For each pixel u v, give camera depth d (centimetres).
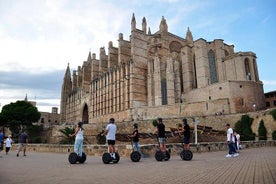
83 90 9725
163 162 1354
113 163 1342
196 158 1580
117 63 8462
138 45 7131
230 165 1148
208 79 6384
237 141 2238
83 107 9656
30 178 833
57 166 1210
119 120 6988
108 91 7881
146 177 834
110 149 1356
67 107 11169
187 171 964
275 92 6862
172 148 1919
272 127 4122
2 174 933
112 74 7794
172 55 7150
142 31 7338
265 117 4250
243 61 6025
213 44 6838
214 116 4772
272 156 1612
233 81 5172
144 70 7088
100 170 1038
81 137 1384
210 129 4300
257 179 739
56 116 13300
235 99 5056
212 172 925
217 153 2064
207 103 5200
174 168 1068
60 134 6606
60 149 2595
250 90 5259
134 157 1415
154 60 6506
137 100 6719
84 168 1119
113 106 7506
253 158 1502
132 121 5309
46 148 2833
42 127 7669
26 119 7838
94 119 8419
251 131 4291
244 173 876
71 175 898
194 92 6100
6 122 7794
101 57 8806
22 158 1809
